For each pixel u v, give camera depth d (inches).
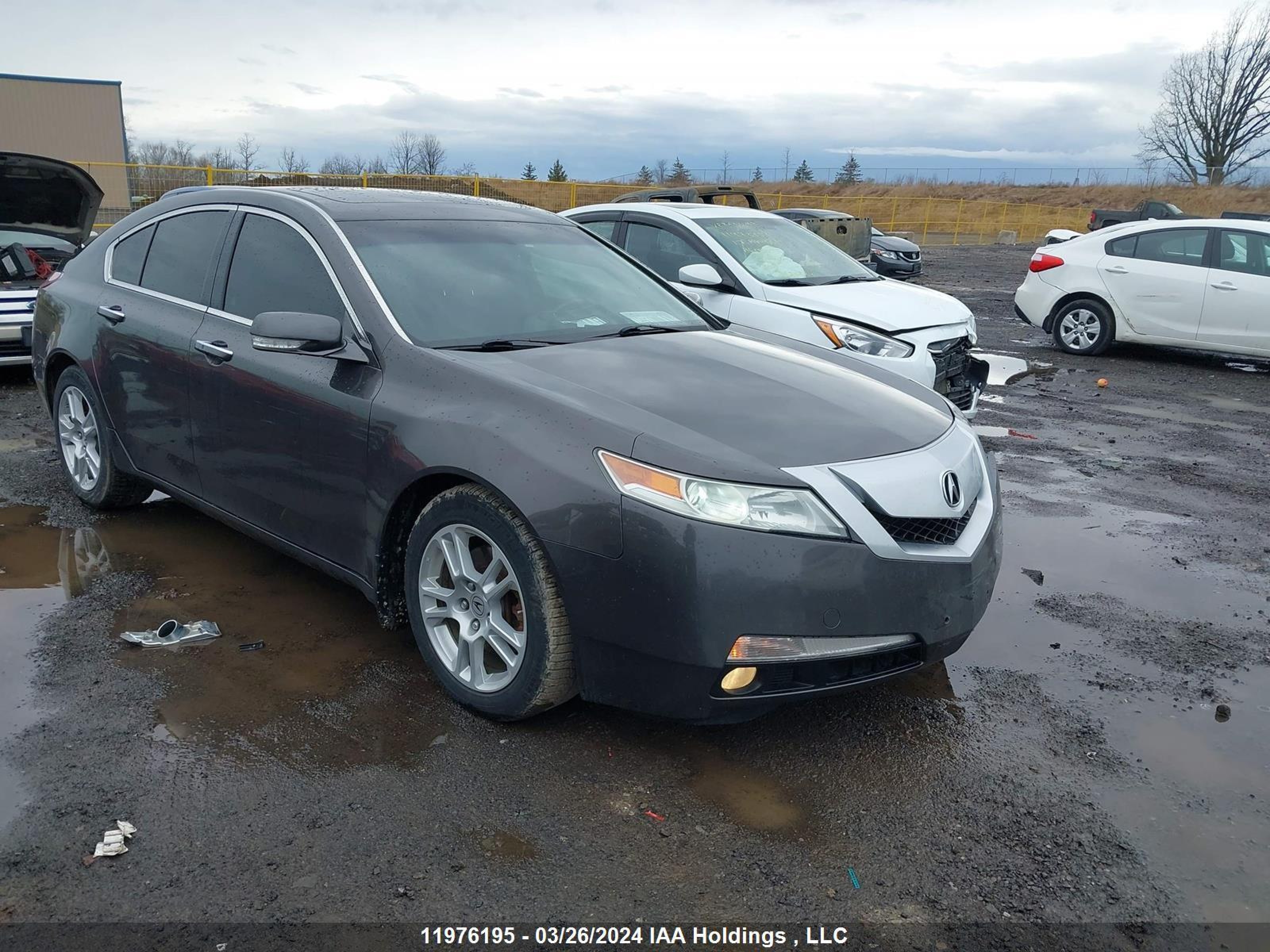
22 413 276.8
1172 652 149.7
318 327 127.0
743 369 135.9
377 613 142.4
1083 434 297.1
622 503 104.0
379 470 124.2
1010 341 499.5
